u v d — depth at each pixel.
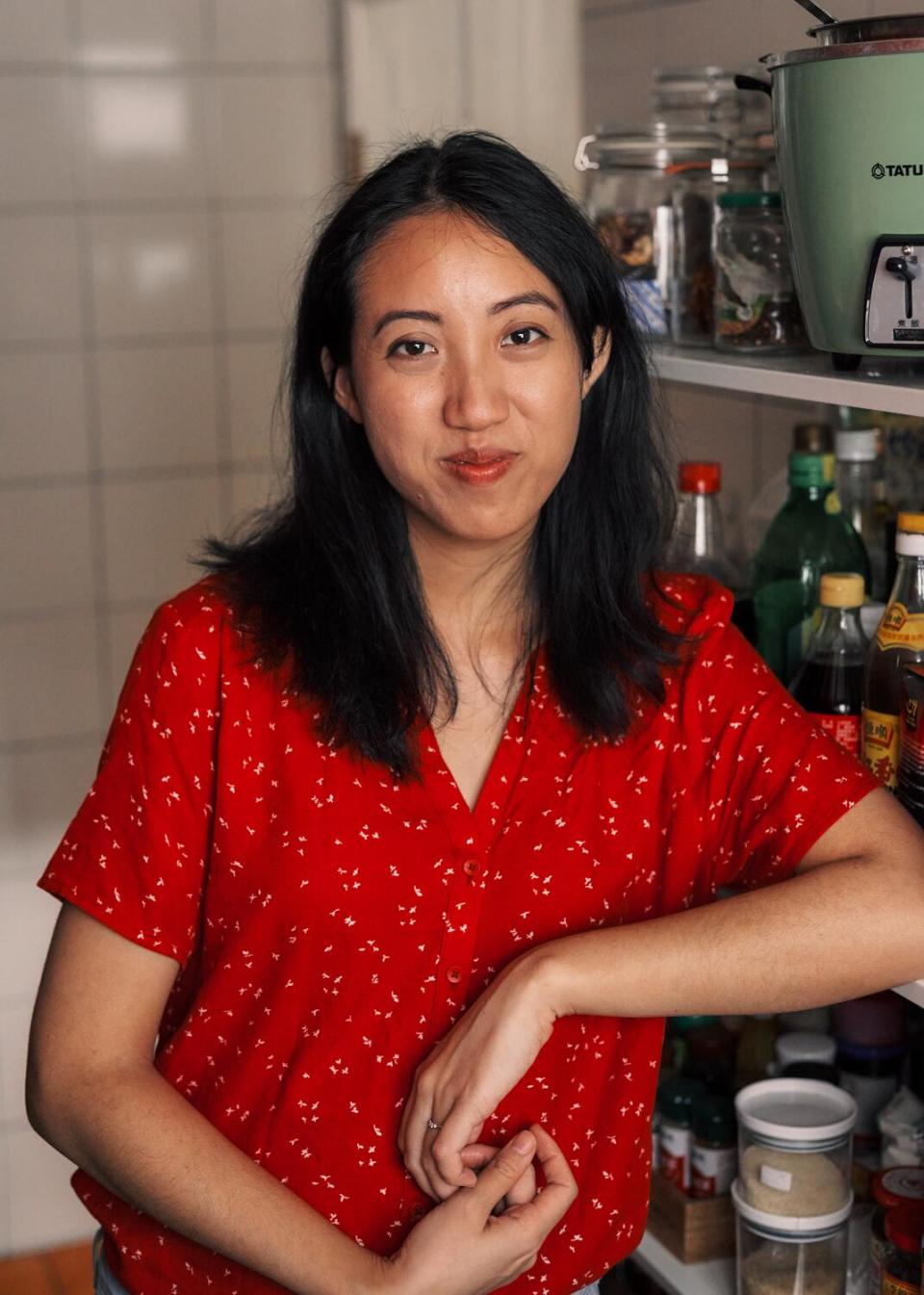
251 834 1.12
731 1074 1.60
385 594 1.13
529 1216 1.08
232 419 2.75
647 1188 1.25
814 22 1.59
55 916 2.78
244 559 1.18
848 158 1.11
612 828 1.15
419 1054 1.13
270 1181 1.06
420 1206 1.13
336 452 1.14
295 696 1.11
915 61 1.06
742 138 1.45
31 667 2.71
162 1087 1.08
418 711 1.12
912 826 1.11
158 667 1.12
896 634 1.22
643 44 1.99
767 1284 1.38
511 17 2.31
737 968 1.05
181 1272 1.14
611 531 1.17
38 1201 2.79
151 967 1.12
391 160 1.07
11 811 2.74
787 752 1.14
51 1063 1.08
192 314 2.70
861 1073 1.52
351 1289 1.04
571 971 1.06
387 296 1.03
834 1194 1.36
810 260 1.17
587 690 1.13
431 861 1.12
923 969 1.06
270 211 2.70
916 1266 1.27
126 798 1.11
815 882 1.07
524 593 1.16
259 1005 1.14
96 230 2.63
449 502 1.06
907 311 1.12
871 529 1.58
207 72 2.63
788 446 1.77
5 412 2.63
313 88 2.68
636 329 1.17
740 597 1.55
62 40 2.55
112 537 2.72
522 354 1.04
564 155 2.26
